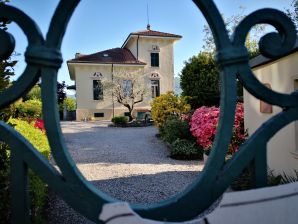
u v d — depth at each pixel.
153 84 25.09
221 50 1.00
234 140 5.46
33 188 2.65
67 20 0.97
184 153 7.39
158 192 4.60
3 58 0.96
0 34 0.94
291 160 4.10
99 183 5.20
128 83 21.39
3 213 1.65
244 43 1.01
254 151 1.02
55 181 0.96
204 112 6.62
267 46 1.00
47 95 0.95
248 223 0.95
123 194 4.52
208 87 14.72
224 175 0.99
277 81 4.52
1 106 0.95
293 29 1.00
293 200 0.98
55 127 0.96
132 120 20.17
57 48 0.96
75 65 23.33
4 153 1.82
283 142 4.34
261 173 1.02
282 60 4.32
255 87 1.02
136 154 8.26
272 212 0.97
